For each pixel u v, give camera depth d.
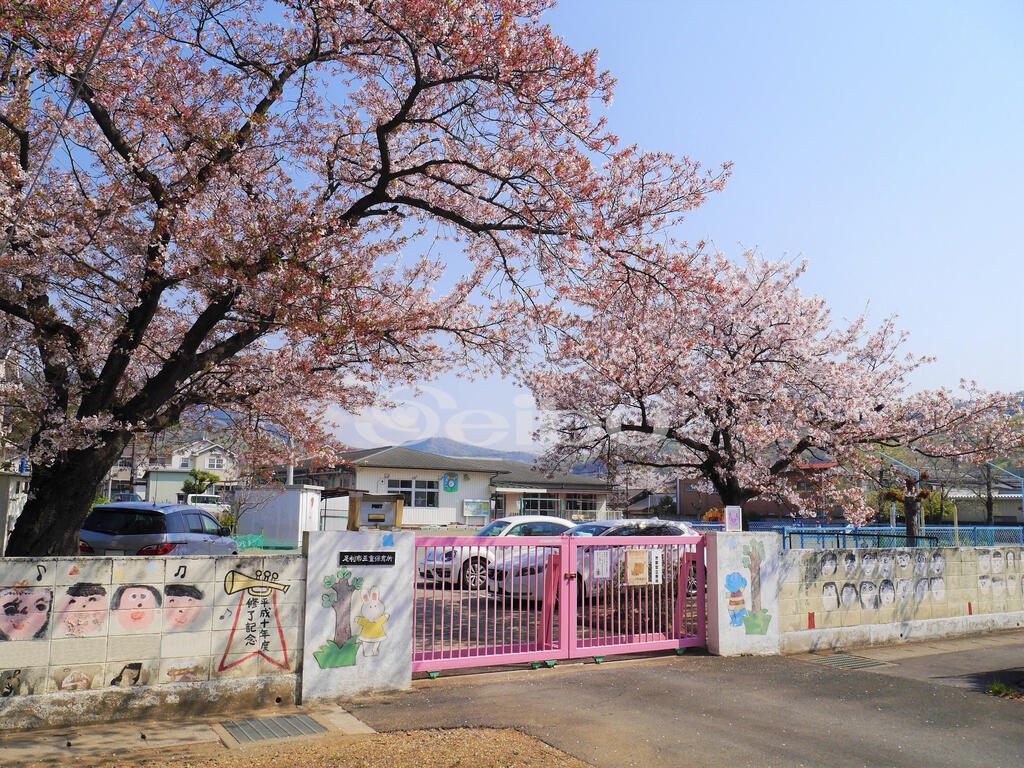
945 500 35.69
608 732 5.85
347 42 9.41
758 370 15.42
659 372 14.57
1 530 8.89
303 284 8.09
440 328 10.18
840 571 10.09
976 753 5.49
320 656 6.77
